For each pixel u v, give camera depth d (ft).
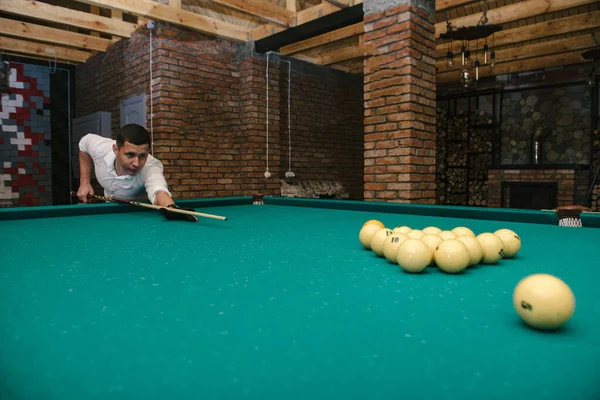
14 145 25.95
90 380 2.02
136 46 21.40
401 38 14.67
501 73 29.76
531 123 30.83
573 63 27.40
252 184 22.48
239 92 22.91
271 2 20.22
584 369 2.14
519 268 4.48
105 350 2.37
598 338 2.57
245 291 3.59
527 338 2.57
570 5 17.35
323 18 18.85
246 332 2.65
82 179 12.32
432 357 2.29
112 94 23.70
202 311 3.06
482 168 33.24
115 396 1.88
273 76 23.11
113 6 17.40
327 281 3.94
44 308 3.13
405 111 14.66
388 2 15.02
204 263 4.69
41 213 8.68
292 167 25.70
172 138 20.36
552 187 27.07
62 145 27.58
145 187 10.54
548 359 2.26
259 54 22.52
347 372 2.11
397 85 14.85
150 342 2.49
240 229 7.30
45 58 25.66
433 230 5.24
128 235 6.63
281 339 2.54
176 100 20.47
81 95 27.14
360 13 17.37
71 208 9.02
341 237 6.48
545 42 24.45
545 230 6.98
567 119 29.40
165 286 3.74
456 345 2.45
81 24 19.86
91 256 5.05
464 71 17.26
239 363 2.21
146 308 3.13
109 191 11.48
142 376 2.06
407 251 4.21
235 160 22.88
